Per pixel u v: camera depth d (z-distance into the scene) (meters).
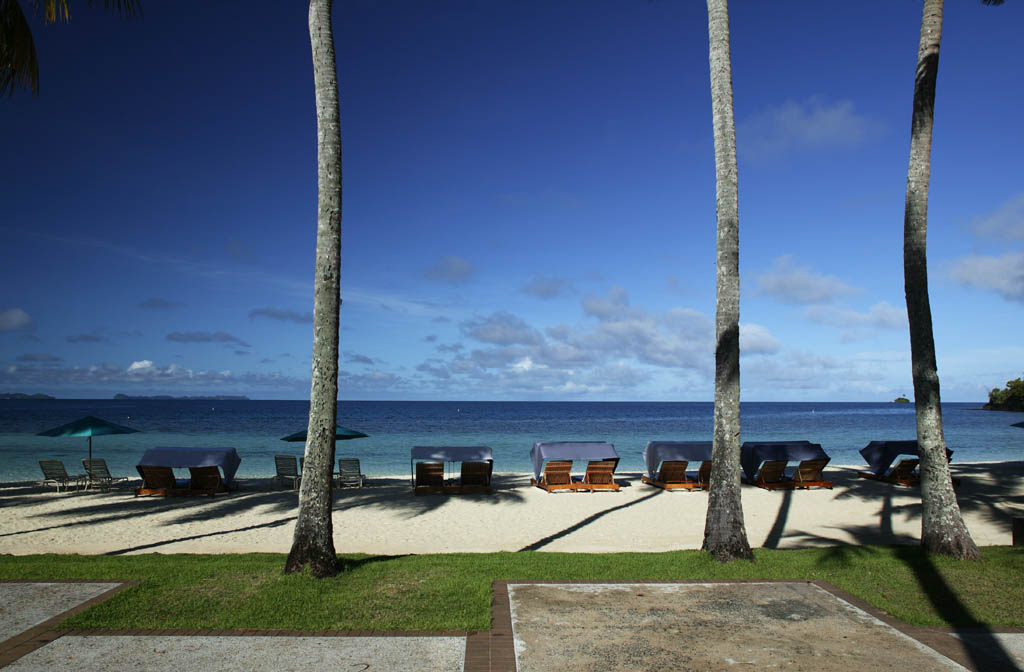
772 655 4.83
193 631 5.14
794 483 16.80
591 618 5.61
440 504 14.28
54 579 6.52
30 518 12.40
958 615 5.77
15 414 81.44
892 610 5.88
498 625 5.40
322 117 6.94
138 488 15.63
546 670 4.51
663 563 7.54
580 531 11.36
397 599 5.98
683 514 13.12
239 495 15.28
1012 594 6.36
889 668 4.61
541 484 16.78
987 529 11.46
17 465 23.66
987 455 30.98
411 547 10.00
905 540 10.76
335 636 5.09
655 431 48.34
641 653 4.84
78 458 26.44
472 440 38.22
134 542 10.23
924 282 8.38
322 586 6.29
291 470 16.53
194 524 11.78
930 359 8.28
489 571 7.05
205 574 6.66
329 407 6.88
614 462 16.86
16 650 4.73
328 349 6.88
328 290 6.88
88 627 5.21
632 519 12.55
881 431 49.53
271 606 5.71
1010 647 5.02
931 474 8.11
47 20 7.32
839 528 11.83
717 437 7.77
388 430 49.25
